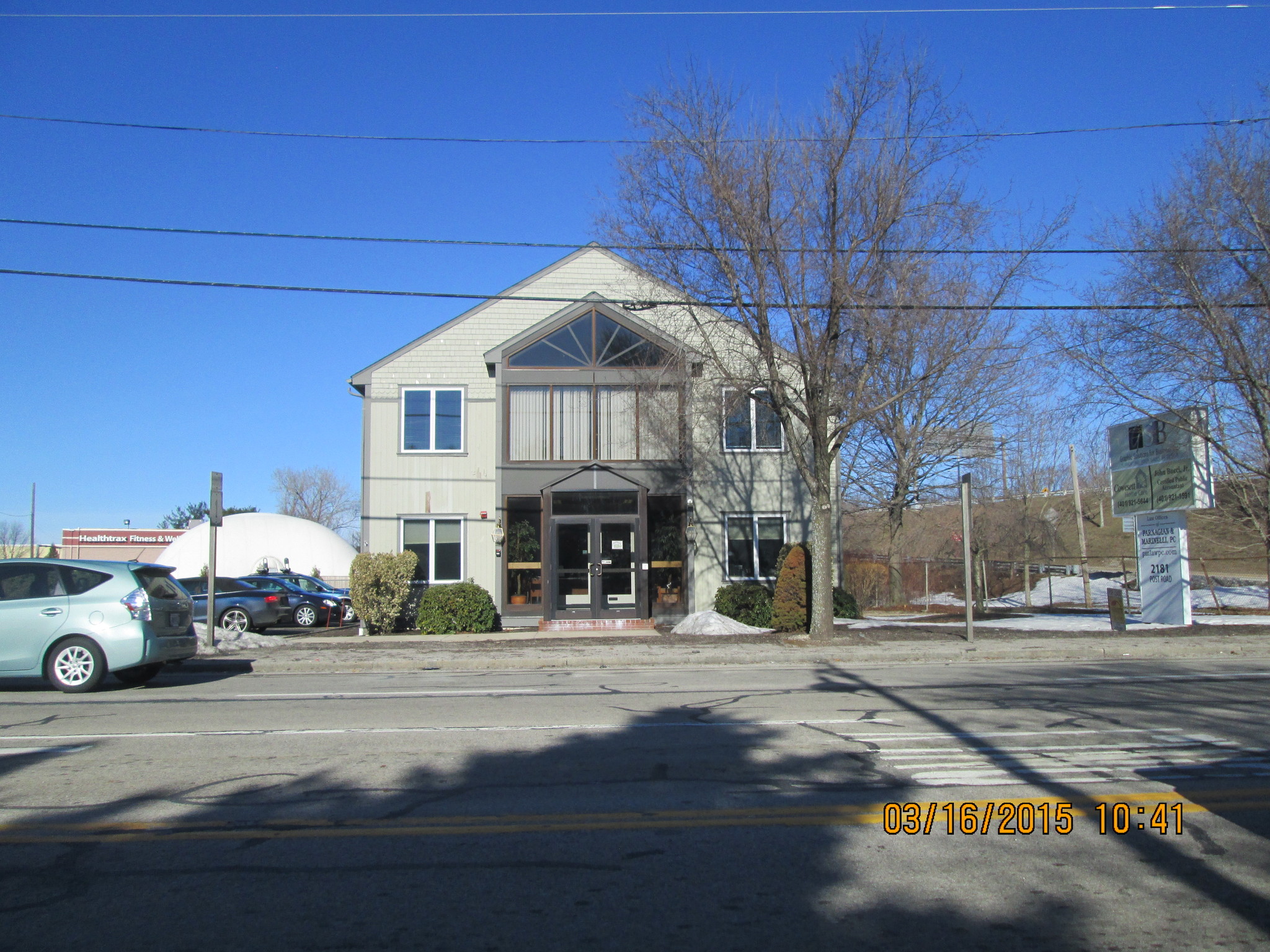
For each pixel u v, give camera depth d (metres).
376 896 4.70
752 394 17.58
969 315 16.53
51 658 11.78
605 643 18.14
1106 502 50.56
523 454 22.19
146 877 4.96
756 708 10.22
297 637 20.78
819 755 7.67
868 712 9.83
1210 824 5.75
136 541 60.59
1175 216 18.58
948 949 4.07
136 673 12.98
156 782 6.95
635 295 23.14
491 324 23.73
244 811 6.17
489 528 23.14
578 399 22.39
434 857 5.26
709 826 5.79
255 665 15.10
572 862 5.18
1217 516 36.41
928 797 6.36
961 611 27.34
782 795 6.46
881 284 16.19
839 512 24.03
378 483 23.14
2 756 7.90
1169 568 19.78
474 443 23.38
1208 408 19.14
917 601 35.78
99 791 6.66
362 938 4.20
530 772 7.19
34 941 4.18
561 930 4.29
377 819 5.96
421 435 23.38
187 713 10.15
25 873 5.03
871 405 18.36
